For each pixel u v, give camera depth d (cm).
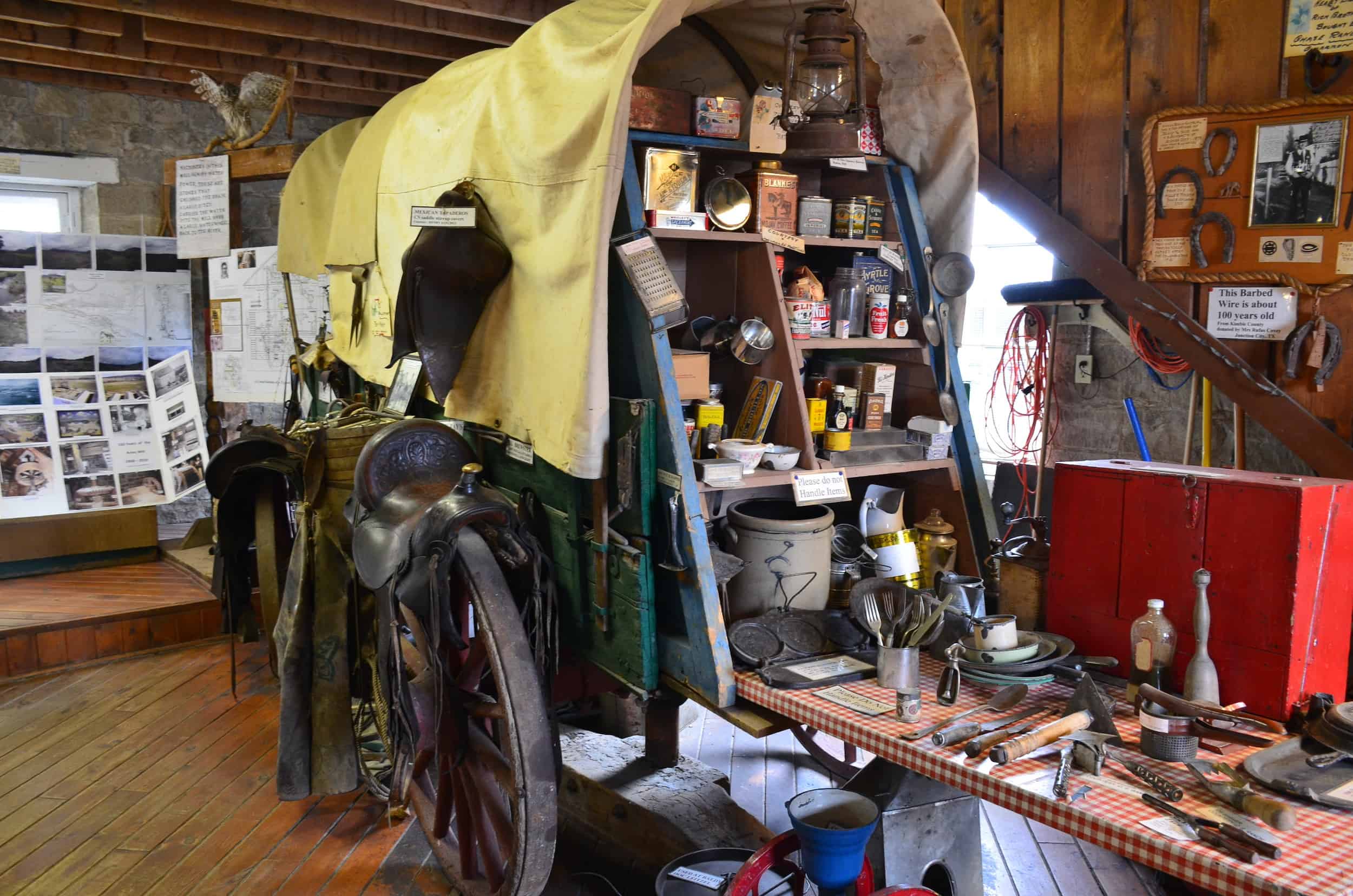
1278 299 274
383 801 338
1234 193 281
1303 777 176
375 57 520
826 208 298
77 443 543
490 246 271
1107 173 314
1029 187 337
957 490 302
